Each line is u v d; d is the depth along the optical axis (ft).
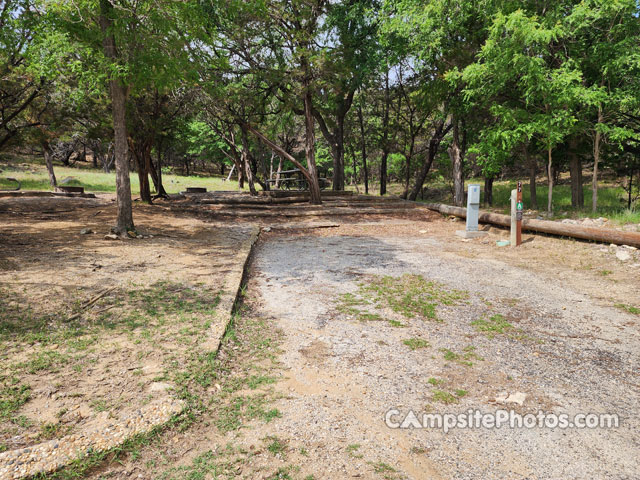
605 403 11.03
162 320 15.52
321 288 21.83
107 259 23.90
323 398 11.12
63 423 9.20
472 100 49.24
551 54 38.75
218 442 9.15
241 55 51.13
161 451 8.73
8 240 27.09
